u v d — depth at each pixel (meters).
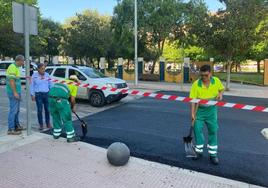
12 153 6.66
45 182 5.29
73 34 43.12
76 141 7.60
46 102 9.07
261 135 8.84
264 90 22.31
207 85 6.23
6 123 9.69
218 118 11.37
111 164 6.06
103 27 44.25
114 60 46.72
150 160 6.51
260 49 36.50
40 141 7.52
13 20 7.45
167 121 10.53
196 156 6.55
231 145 7.79
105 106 13.75
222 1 20.95
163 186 5.20
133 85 25.03
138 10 34.44
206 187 5.22
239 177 5.73
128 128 9.44
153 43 37.34
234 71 52.69
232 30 20.08
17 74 8.10
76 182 5.30
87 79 13.88
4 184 5.21
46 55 56.59
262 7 20.14
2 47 41.38
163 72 30.42
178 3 34.62
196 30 21.36
